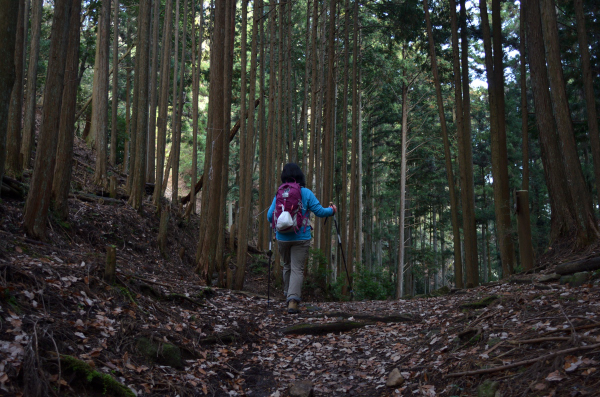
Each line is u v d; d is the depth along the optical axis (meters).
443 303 5.38
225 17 7.14
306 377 3.55
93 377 2.51
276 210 5.32
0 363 2.25
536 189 22.03
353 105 12.96
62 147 5.87
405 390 2.98
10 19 3.15
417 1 12.49
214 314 4.64
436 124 24.52
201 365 3.41
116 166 13.72
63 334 2.78
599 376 2.17
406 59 19.56
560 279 4.65
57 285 3.26
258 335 4.43
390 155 30.77
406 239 29.72
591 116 7.03
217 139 7.04
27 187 5.77
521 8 10.15
